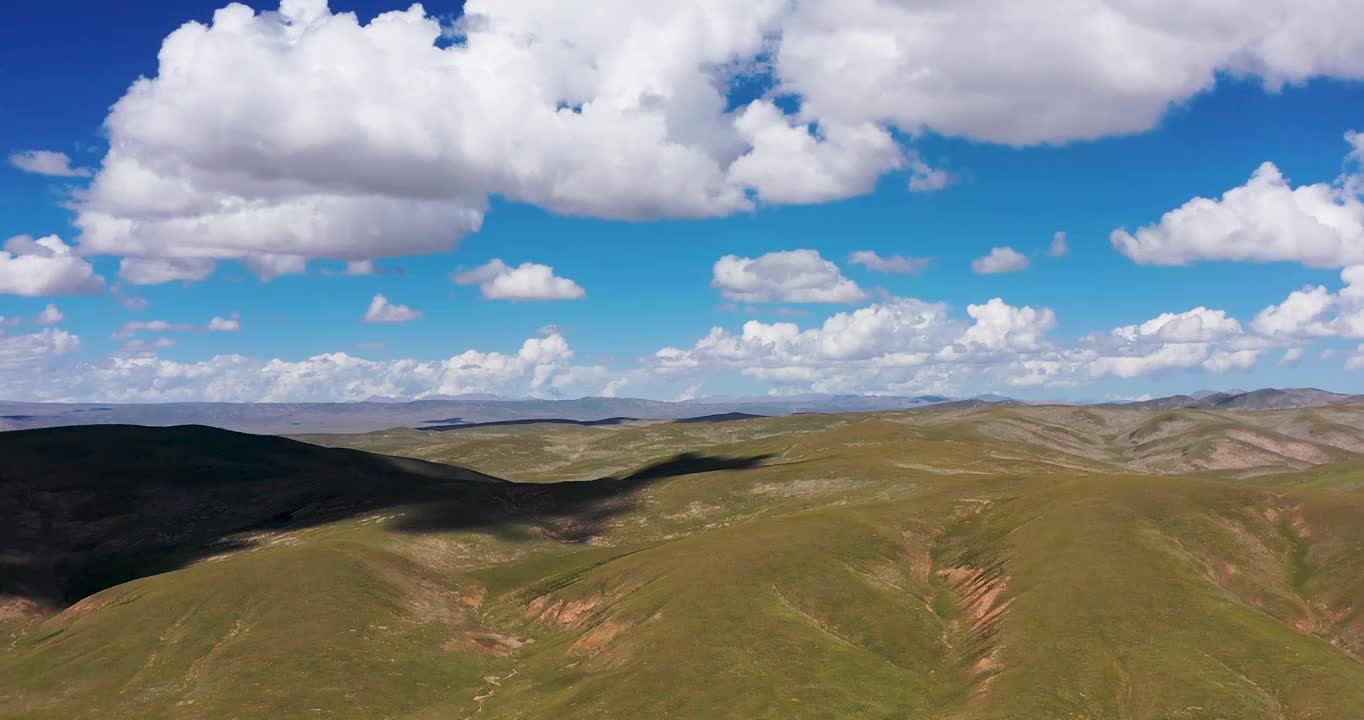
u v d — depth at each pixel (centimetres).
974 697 9481
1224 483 14112
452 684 11019
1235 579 11512
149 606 12669
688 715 9281
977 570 12550
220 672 10712
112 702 10500
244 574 13262
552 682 10662
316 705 10062
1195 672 9262
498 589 14788
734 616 11100
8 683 11256
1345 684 8725
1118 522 12744
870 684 9862
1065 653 9906
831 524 14050
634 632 11181
